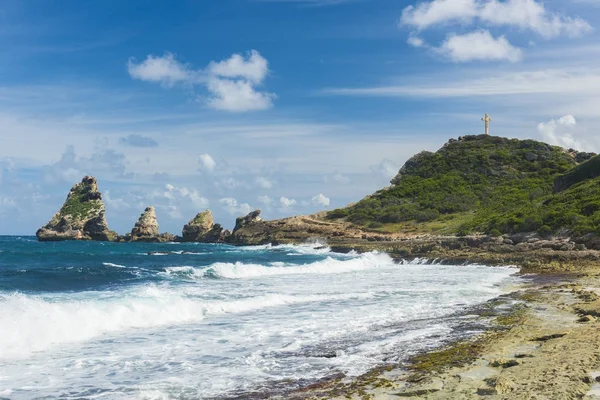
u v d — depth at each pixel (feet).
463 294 78.02
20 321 47.39
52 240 411.13
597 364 32.35
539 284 88.84
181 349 44.16
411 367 36.11
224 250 264.11
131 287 85.61
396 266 147.64
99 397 32.35
